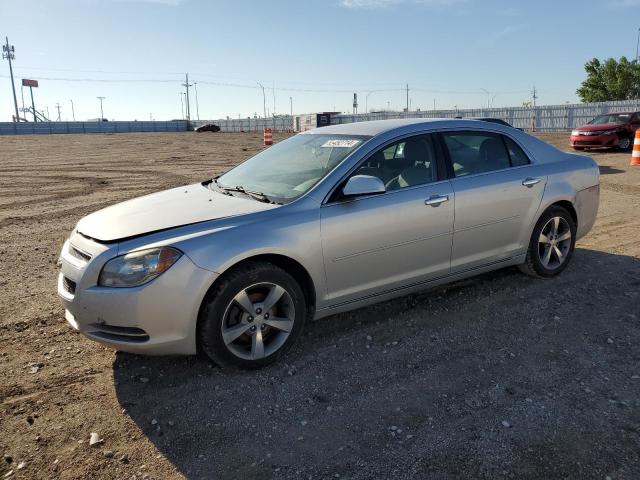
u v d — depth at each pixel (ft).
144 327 10.31
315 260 11.76
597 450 8.71
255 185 13.44
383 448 8.95
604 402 10.05
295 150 14.71
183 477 8.40
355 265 12.41
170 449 9.07
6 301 15.78
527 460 8.53
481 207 14.26
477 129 15.06
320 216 11.83
